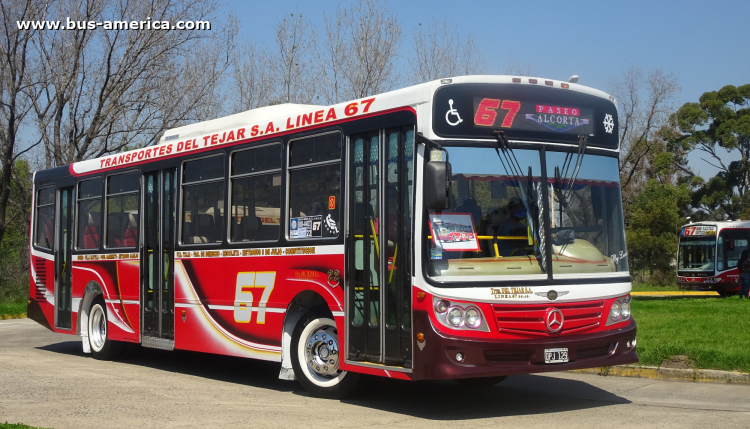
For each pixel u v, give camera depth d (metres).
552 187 8.40
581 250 8.43
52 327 15.48
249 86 31.47
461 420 7.99
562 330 8.05
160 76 30.38
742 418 7.87
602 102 9.01
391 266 8.45
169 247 12.27
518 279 7.94
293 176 10.00
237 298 10.73
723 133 55.50
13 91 27.80
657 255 44.78
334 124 9.37
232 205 11.05
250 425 7.77
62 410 8.68
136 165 13.27
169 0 30.02
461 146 8.11
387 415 8.33
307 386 9.68
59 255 15.38
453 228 7.98
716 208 58.75
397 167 8.48
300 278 9.69
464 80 8.23
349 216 9.06
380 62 29.92
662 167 54.22
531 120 8.45
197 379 11.51
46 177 16.03
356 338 8.86
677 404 8.81
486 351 7.76
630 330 8.53
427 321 7.82
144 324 12.80
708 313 17.14
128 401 9.31
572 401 9.18
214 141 11.49
